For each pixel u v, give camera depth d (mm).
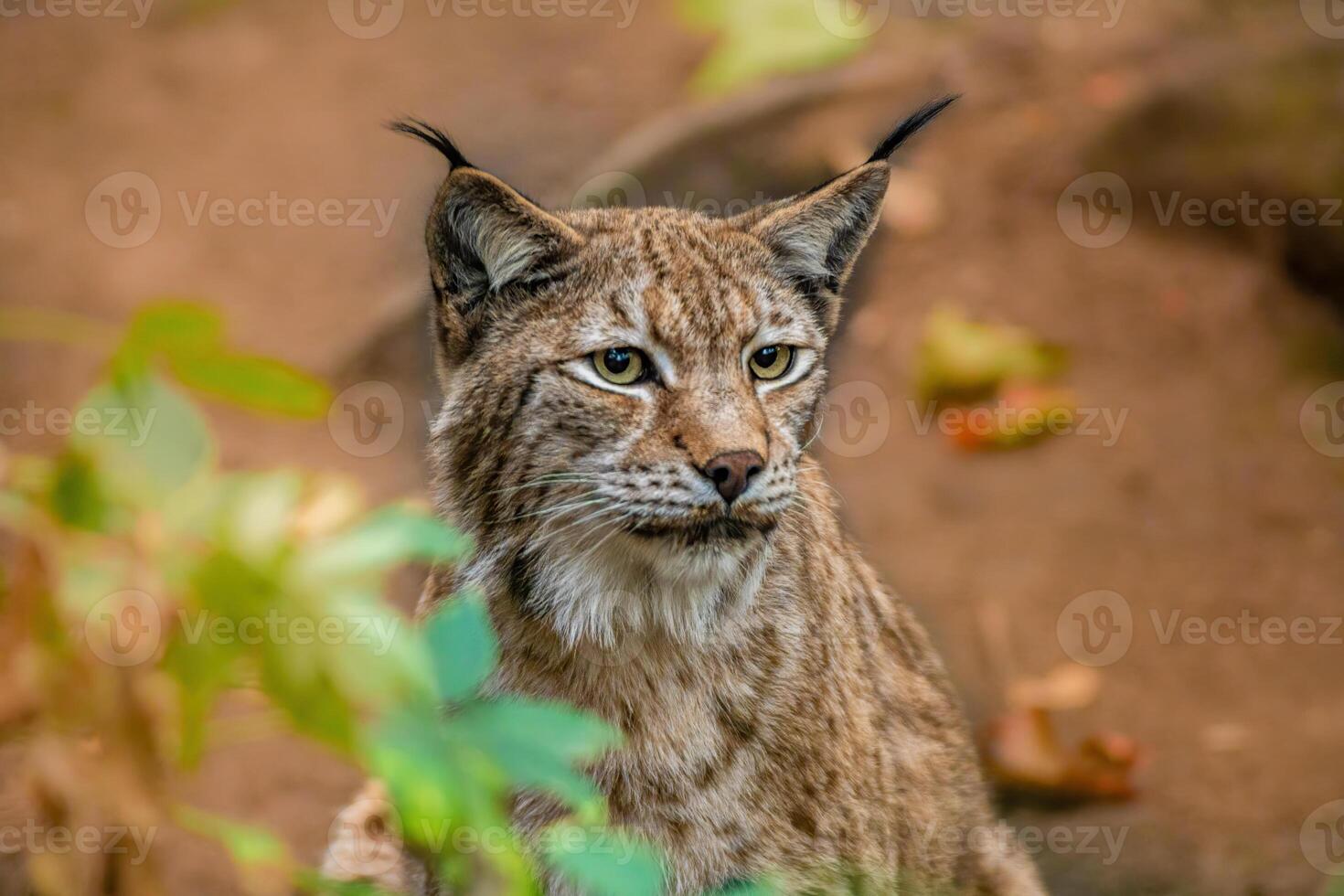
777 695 7188
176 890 9484
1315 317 14922
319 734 3412
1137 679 11914
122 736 3775
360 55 18812
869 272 15688
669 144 16422
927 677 8852
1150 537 13273
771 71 5348
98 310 15336
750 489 6785
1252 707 11594
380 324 14977
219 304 15430
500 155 16906
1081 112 16453
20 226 16391
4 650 3693
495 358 7195
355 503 9969
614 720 7090
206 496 3312
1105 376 14766
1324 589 12688
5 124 18016
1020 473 14016
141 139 17703
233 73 18656
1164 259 15500
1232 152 15500
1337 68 15562
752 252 7430
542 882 6734
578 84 17906
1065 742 11273
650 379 7016
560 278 7133
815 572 7582
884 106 16844
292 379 3471
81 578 3412
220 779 10797
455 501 7367
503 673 7242
